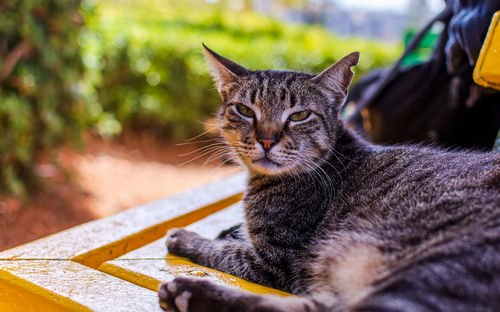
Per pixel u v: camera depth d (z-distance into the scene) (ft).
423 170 1.48
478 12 1.65
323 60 5.96
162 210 1.94
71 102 3.32
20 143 2.99
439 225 1.27
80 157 4.20
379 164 1.59
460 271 1.10
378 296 1.09
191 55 5.29
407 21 13.29
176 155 5.03
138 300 1.30
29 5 2.81
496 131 2.13
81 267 1.44
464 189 1.34
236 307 1.23
